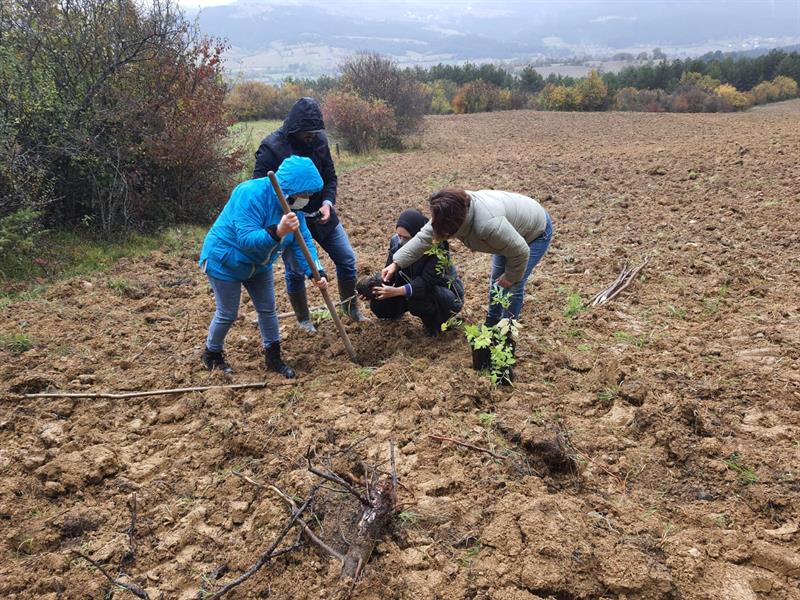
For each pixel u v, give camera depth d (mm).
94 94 8773
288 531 3094
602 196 10328
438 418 3957
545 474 3461
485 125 30625
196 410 4273
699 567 2764
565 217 9195
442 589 2736
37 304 6195
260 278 4480
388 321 5453
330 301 4625
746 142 14812
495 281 4383
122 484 3555
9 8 8516
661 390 4141
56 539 3180
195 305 6258
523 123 31125
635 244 7445
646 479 3420
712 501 3238
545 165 14500
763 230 7445
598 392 4219
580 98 40688
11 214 7336
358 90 22672
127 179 9094
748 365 4402
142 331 5605
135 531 3221
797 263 6367
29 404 4344
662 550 2898
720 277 6113
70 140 8375
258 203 4133
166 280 7098
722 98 39531
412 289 4660
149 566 3037
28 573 2965
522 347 4898
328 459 3596
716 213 8422
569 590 2674
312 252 4922
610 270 6598
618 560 2777
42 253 7621
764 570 2799
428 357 4820
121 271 7469
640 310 5586
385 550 2943
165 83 9625
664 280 6203
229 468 3670
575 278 6480
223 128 10062
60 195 8648
